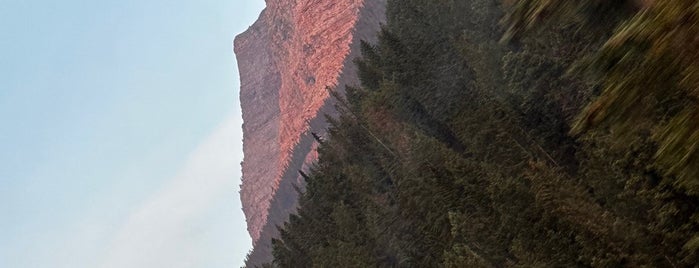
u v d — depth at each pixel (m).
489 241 44.72
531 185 43.62
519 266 39.03
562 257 37.47
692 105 8.95
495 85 61.56
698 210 30.89
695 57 8.61
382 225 64.94
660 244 33.28
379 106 77.31
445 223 51.94
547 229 39.06
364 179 76.12
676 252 32.03
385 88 78.50
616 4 10.34
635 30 9.20
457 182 48.81
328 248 69.75
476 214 47.91
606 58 9.73
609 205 39.78
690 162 9.05
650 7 9.02
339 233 71.69
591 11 10.55
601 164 39.75
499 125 52.25
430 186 53.94
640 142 32.41
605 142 37.38
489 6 68.44
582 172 46.34
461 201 49.41
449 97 71.38
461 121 57.38
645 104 9.72
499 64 61.81
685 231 31.31
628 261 34.47
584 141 42.06
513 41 11.63
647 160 32.59
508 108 53.53
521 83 53.97
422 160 59.12
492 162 51.50
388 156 72.69
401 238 62.59
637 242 34.62
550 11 10.67
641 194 34.66
